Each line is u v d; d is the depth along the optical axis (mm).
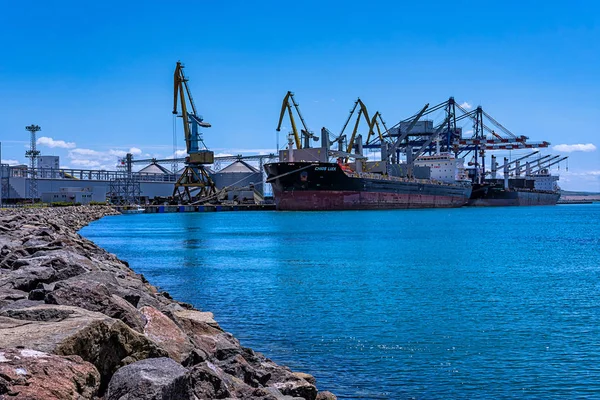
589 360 20578
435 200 196875
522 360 20609
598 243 72875
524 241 76125
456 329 25203
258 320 26969
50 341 8492
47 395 7273
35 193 160000
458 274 43344
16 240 30719
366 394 17125
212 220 130125
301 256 56625
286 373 15391
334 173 152125
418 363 20219
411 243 72188
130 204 180625
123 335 9688
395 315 28156
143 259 54125
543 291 35375
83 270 16172
